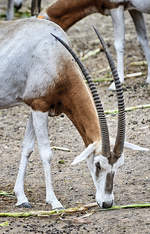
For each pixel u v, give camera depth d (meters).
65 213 12.27
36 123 12.80
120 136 11.54
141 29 21.69
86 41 27.81
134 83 21.83
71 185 14.30
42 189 14.15
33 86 12.65
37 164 16.06
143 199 12.95
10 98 13.22
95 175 11.92
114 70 11.48
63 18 20.86
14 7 32.12
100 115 11.46
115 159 11.64
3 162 16.22
